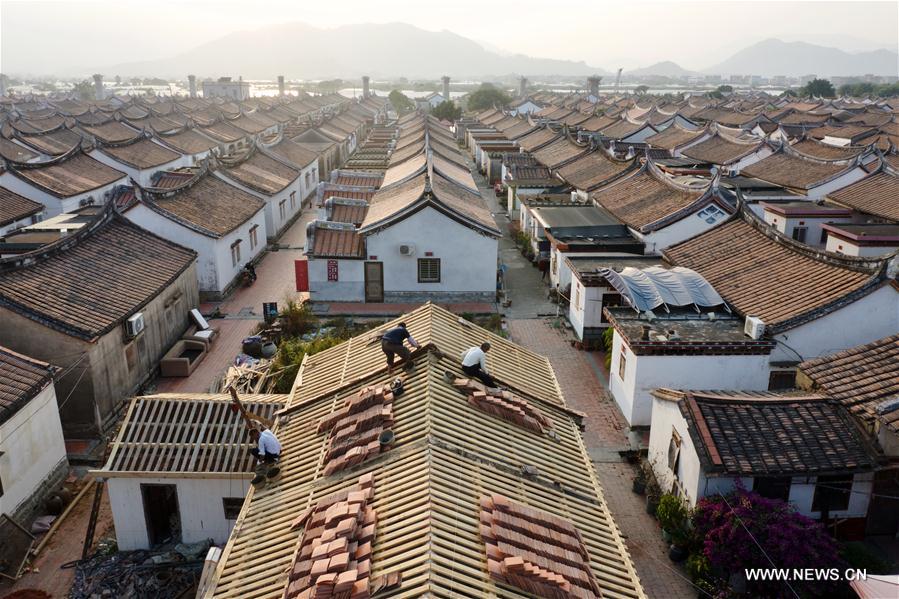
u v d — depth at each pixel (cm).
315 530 1173
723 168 5138
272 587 1121
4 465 1800
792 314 2233
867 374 1842
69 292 2411
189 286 3195
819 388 1917
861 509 1742
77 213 3766
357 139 9994
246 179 4666
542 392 1794
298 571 1087
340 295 3578
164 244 3131
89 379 2244
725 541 1557
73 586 1645
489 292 3575
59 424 2080
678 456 1848
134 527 1761
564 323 3347
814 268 2459
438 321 1878
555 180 5212
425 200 3388
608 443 2306
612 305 2944
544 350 3048
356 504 1199
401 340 1612
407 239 3469
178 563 1714
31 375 1958
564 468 1472
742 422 1744
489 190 6831
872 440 1703
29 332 2189
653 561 1755
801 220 3738
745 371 2245
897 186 3872
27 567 1723
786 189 4469
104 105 12800
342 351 1950
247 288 3853
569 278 3503
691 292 2531
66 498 1988
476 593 1009
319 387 1770
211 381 2761
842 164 4309
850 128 7281
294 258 4462
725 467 1634
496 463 1375
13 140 5684
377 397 1527
